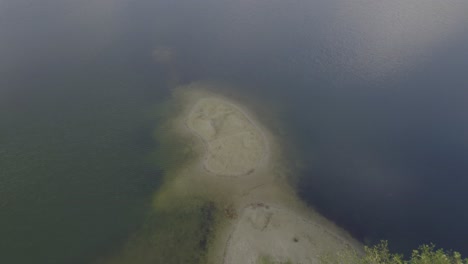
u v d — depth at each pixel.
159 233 43.25
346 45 78.94
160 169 52.38
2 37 86.62
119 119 62.09
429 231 43.62
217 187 49.75
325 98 65.50
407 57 72.94
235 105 65.56
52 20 95.88
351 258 40.06
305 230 44.09
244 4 104.44
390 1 96.75
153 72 75.25
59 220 44.47
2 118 61.66
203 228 43.97
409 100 62.41
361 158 53.53
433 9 90.81
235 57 79.69
